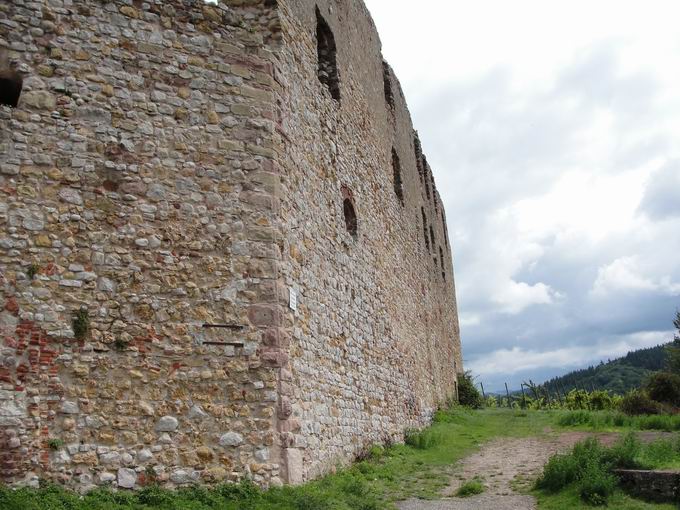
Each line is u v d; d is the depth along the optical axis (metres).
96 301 7.97
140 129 8.71
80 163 8.29
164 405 7.95
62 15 8.61
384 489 10.05
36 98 8.25
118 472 7.52
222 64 9.45
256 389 8.44
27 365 7.48
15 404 7.32
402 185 19.94
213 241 8.76
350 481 9.67
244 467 8.09
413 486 10.38
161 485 7.66
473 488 9.82
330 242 12.25
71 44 8.58
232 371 8.38
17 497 6.69
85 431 7.52
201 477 7.86
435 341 23.80
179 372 8.13
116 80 8.72
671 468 9.02
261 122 9.52
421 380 19.42
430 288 23.88
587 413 19.42
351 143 14.71
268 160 9.42
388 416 14.81
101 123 8.52
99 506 6.93
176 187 8.74
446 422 20.39
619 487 8.81
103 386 7.74
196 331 8.35
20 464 7.16
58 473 7.28
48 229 7.96
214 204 8.90
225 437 8.11
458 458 13.57
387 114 19.05
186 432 7.96
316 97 12.45
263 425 8.33
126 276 8.19
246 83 9.58
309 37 12.37
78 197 8.19
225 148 9.16
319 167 12.12
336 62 14.23
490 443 16.14
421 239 22.70
